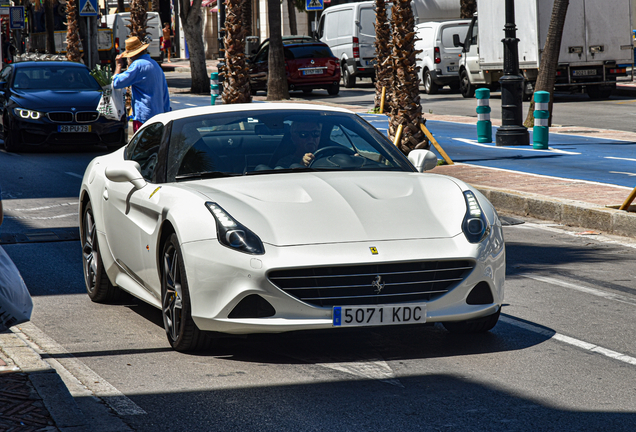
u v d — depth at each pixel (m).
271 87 44.53
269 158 8.69
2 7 46.62
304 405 6.42
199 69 50.22
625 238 13.65
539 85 29.97
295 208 7.56
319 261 7.04
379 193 7.99
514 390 6.73
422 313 7.29
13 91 26.20
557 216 15.17
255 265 7.07
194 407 6.41
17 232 14.48
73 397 6.51
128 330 8.73
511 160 22.06
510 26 25.20
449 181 8.45
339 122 9.31
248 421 6.11
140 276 8.72
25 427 5.60
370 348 7.95
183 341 7.70
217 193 7.81
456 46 43.75
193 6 49.41
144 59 16.45
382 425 6.00
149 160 9.05
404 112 22.36
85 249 10.38
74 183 20.28
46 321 9.12
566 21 38.47
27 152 26.58
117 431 5.89
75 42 52.91
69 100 25.55
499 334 8.40
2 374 6.61
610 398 6.54
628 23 39.00
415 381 6.97
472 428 5.93
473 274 7.45
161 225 7.96
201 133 8.91
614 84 39.88
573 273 11.20
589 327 8.64
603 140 26.06
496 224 7.89
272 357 7.68
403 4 22.20
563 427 5.94
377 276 7.18
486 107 26.30
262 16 82.62
